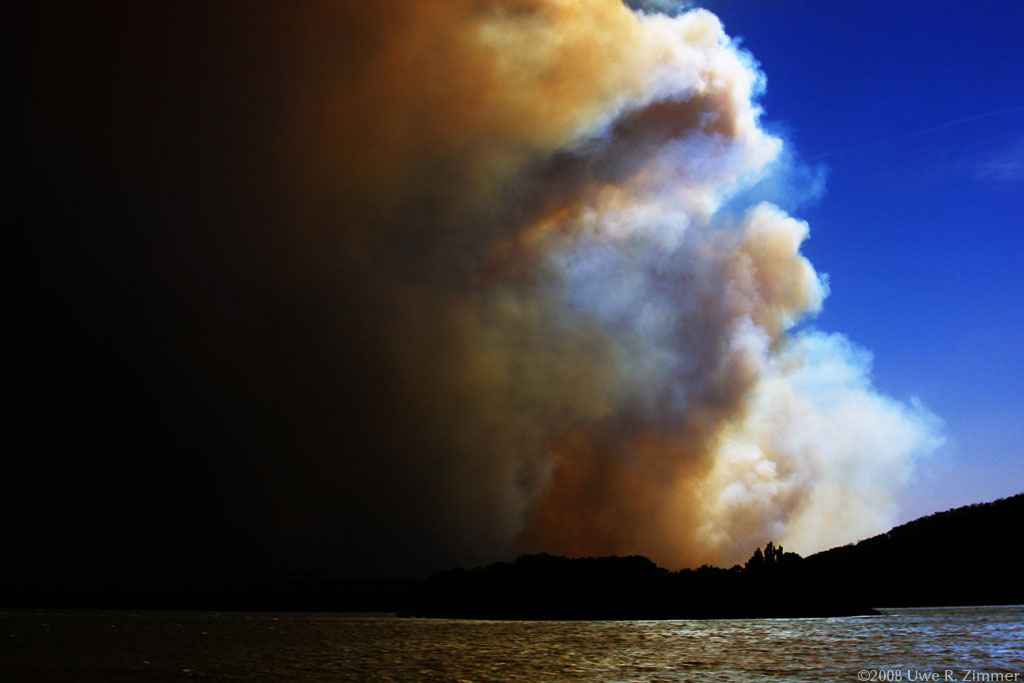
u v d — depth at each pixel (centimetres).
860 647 7344
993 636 8075
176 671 6278
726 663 6475
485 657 7100
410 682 5678
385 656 7219
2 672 6281
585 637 8956
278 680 5797
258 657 7200
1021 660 6306
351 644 8362
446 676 5956
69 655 7431
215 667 6506
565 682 5641
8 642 8638
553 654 7288
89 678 5950
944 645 7381
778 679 5591
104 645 8338
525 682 5656
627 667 6338
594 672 6109
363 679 5828
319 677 5934
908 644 7494
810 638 8312
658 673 6000
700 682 5544
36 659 7119
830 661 6425
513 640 8731
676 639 8575
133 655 7381
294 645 8294
